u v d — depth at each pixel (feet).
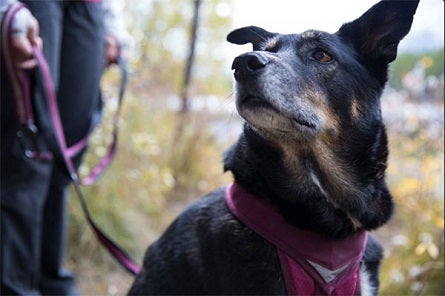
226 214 2.98
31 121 3.61
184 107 7.56
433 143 5.70
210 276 2.93
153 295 3.11
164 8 7.73
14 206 3.75
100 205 5.49
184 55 7.93
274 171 2.94
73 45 4.00
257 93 2.77
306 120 2.89
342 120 3.02
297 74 2.89
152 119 6.94
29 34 3.47
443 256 4.46
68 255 5.25
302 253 2.85
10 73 3.51
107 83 5.98
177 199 7.09
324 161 2.98
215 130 7.81
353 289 2.93
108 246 3.64
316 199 2.94
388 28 3.14
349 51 3.10
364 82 3.10
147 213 6.14
